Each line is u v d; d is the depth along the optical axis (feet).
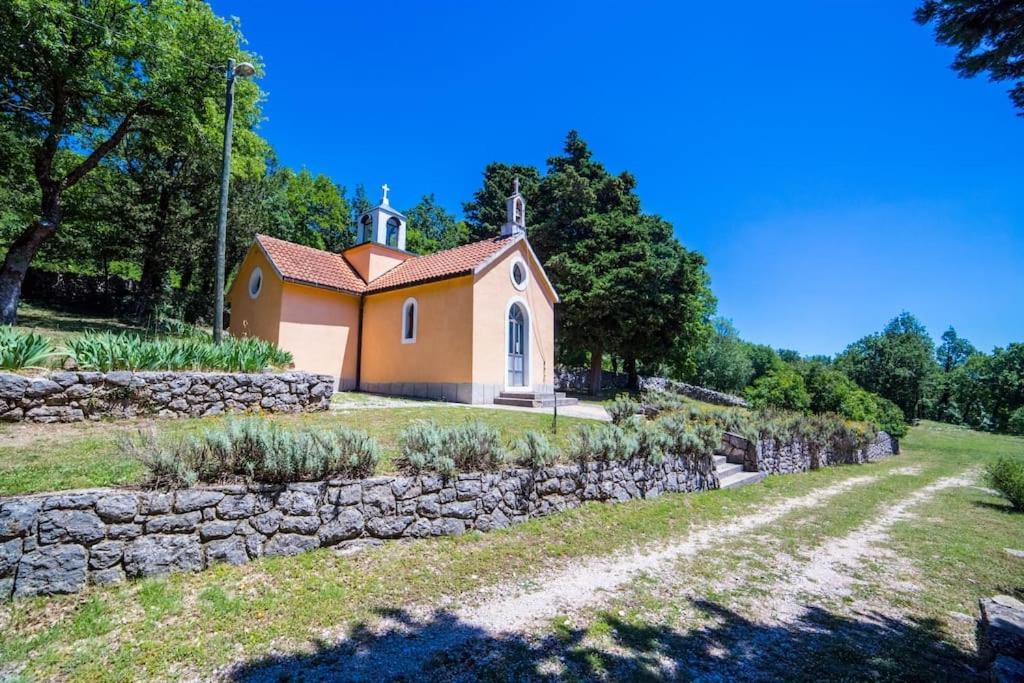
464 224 140.46
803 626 15.24
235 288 65.16
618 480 27.66
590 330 88.22
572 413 48.37
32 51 46.98
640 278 82.64
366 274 65.36
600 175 109.09
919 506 35.68
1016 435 130.62
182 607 13.24
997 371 151.94
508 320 57.11
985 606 12.85
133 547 14.08
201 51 57.36
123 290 88.28
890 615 16.43
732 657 13.07
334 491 17.60
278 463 16.75
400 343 57.72
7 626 11.78
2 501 12.80
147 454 15.75
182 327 73.05
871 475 52.60
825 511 31.71
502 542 20.10
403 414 36.63
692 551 21.83
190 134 61.11
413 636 13.15
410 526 18.95
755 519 28.43
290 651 12.05
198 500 15.23
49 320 64.85
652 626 14.56
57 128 53.47
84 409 25.84
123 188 77.82
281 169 121.70
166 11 52.31
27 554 12.80
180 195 83.51
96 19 48.37
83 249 81.97
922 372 149.89
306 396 35.68
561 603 15.75
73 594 13.08
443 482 20.16
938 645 14.42
